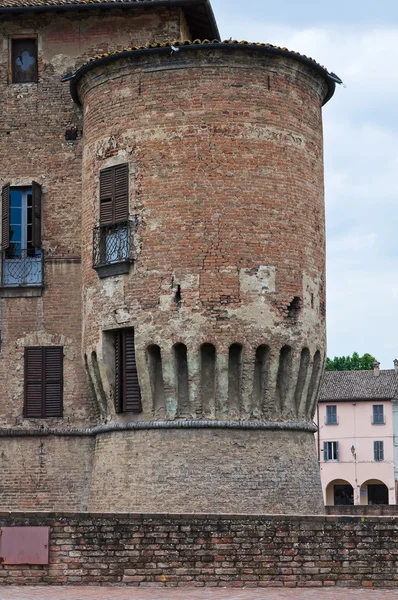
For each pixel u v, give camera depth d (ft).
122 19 122.83
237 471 102.06
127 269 106.32
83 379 117.60
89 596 66.54
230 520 72.79
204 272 103.55
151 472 102.89
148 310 104.58
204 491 101.14
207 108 106.22
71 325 118.62
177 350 104.22
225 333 102.73
